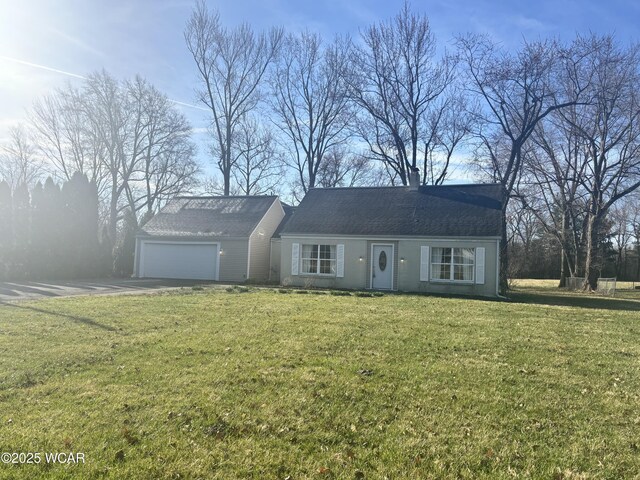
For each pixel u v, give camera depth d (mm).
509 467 3643
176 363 6191
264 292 16531
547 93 24594
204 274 24438
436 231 19891
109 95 33062
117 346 7023
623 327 9945
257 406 4703
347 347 7285
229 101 34219
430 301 14281
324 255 21719
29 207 24172
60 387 5172
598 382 5758
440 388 5402
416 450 3867
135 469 3449
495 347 7543
